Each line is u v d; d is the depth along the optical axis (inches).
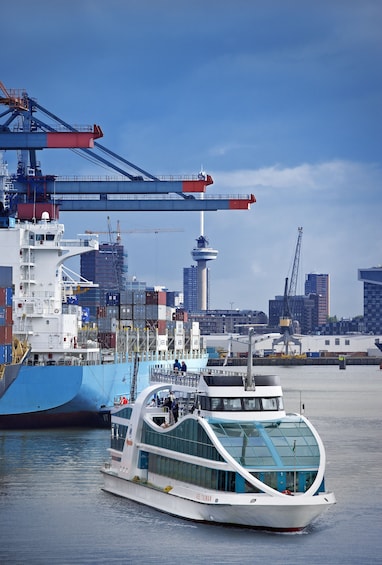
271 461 2679.6
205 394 2829.7
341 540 2682.1
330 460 4094.5
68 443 4286.4
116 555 2536.9
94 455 3949.3
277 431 2760.8
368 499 3211.1
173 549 2576.3
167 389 3102.9
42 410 4768.7
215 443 2696.9
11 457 3900.1
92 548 2596.0
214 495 2652.6
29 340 5014.8
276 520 2640.3
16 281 5036.9
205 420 2768.2
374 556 2544.3
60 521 2842.0
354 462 4033.0
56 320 5022.1
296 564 2477.9
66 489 3265.3
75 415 4891.7
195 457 2773.1
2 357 4431.6
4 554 2554.1
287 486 2674.7
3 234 5039.4
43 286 5098.4
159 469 2989.7
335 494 3297.2
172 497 2866.6
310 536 2709.2
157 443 2997.0
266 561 2495.1
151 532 2719.0
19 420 4808.1
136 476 3090.6
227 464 2655.0
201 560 2497.5
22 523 2829.7
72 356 5078.7
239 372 2994.6
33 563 2491.4
